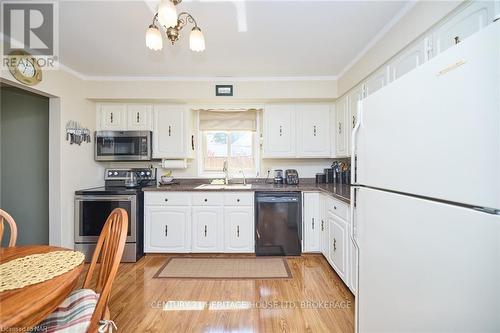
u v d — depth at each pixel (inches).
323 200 118.1
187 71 121.7
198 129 150.1
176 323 72.2
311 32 86.0
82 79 125.5
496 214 26.0
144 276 102.9
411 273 38.5
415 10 69.2
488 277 26.9
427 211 35.1
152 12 73.9
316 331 68.5
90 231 119.2
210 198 125.4
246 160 154.5
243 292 89.4
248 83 129.3
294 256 123.7
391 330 43.9
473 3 53.6
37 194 126.8
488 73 26.5
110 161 141.9
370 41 92.6
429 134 34.7
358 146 57.0
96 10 72.9
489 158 26.5
